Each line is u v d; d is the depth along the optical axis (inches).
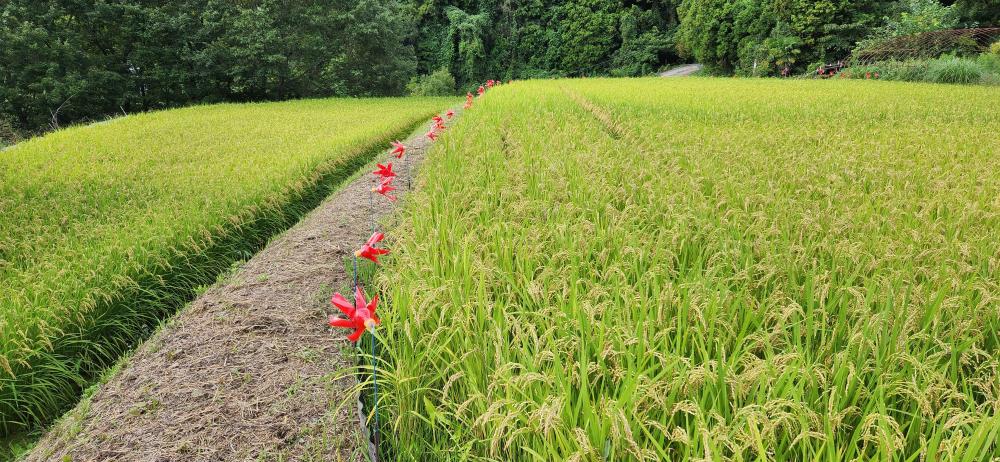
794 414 88.9
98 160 432.1
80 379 165.5
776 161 305.1
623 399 90.1
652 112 579.5
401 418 112.9
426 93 2149.4
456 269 150.7
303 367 157.9
